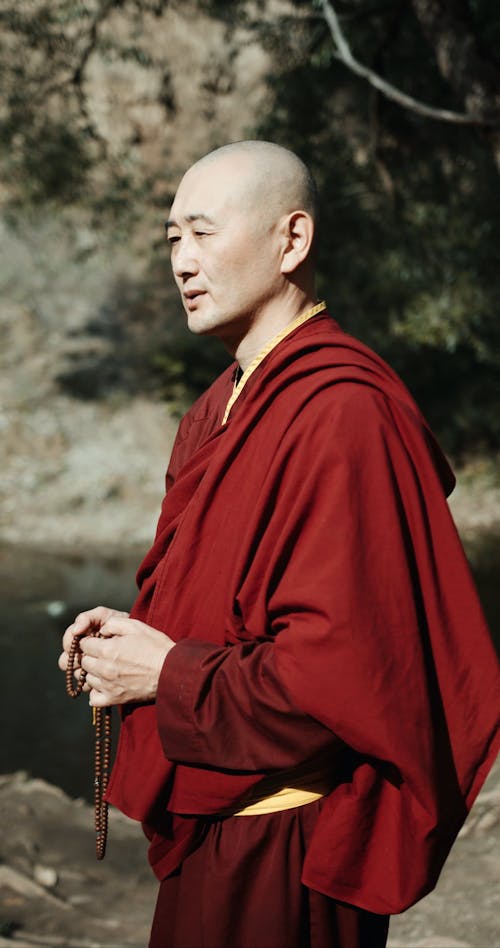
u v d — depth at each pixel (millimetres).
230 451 1691
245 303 1758
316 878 1639
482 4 8141
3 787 5039
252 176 1727
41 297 17766
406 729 1534
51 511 14102
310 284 1812
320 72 9531
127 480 14789
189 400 16156
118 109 16797
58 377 16547
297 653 1534
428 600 1605
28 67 10828
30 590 11477
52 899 3881
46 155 10602
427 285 10398
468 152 9156
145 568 1821
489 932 3467
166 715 1625
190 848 1732
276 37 9836
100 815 1916
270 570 1609
